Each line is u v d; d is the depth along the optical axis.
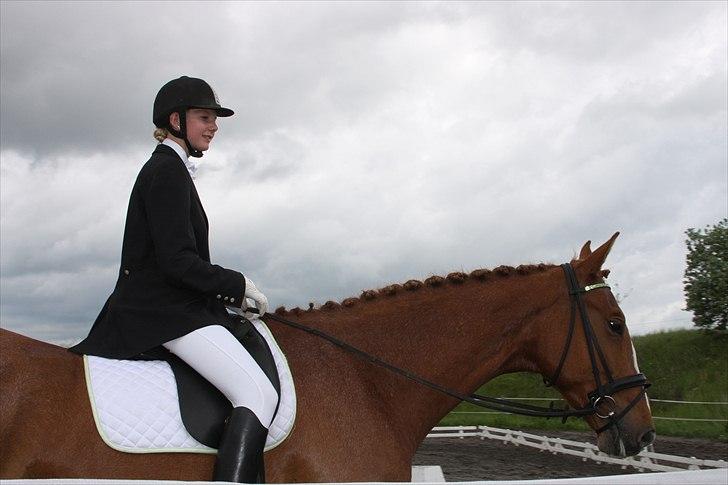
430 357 3.16
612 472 10.00
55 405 2.39
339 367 2.95
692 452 10.80
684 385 15.81
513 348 3.29
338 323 3.13
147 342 2.58
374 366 3.05
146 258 2.70
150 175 2.69
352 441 2.75
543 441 12.66
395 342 3.14
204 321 2.62
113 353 2.60
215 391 2.60
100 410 2.41
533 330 3.29
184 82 2.88
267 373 2.68
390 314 3.20
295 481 2.61
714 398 14.80
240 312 2.89
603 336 3.23
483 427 15.12
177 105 2.84
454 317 3.24
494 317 3.27
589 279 3.32
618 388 3.17
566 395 3.31
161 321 2.61
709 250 17.52
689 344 17.47
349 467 2.69
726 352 16.62
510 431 14.03
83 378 2.51
